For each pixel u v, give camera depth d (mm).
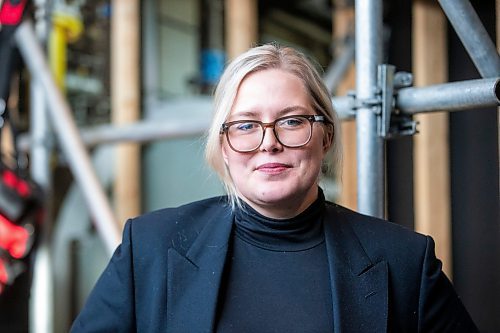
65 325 2920
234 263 940
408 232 992
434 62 2109
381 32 1185
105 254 3049
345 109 1215
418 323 948
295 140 875
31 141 1852
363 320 900
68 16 2611
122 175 2623
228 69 919
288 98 881
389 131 1161
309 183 889
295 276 925
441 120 2117
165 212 1022
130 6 2639
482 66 1092
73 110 3145
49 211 1863
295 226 936
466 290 2137
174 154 2881
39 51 1690
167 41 3111
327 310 902
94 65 3148
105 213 1643
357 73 1192
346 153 2268
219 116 915
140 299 950
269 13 4195
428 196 2105
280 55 925
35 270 1856
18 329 1591
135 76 2654
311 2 4180
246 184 895
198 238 970
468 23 1079
